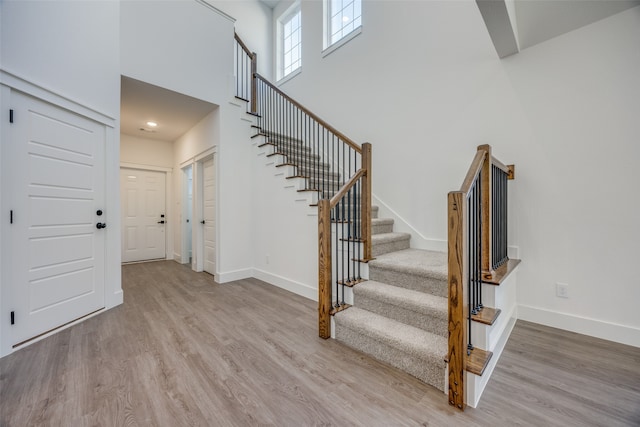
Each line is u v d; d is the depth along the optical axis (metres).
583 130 2.15
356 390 1.54
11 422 1.30
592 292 2.13
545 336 2.12
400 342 1.70
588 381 1.58
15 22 2.03
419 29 3.20
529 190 2.39
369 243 2.46
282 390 1.54
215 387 1.56
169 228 5.72
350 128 4.04
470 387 1.40
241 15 5.39
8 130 1.98
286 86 5.26
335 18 4.50
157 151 5.53
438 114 3.02
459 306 1.40
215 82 3.81
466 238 1.46
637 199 1.96
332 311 2.16
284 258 3.52
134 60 3.08
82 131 2.55
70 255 2.42
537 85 2.36
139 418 1.33
